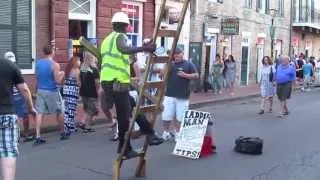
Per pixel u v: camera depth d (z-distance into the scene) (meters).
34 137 11.27
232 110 18.00
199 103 19.27
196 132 9.90
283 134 12.62
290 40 38.03
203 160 9.55
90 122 12.47
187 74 10.89
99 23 18.03
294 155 10.14
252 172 8.70
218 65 23.47
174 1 21.80
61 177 8.13
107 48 7.54
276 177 8.40
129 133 7.66
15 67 6.23
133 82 8.24
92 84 12.25
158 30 7.36
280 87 16.52
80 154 9.85
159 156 9.75
